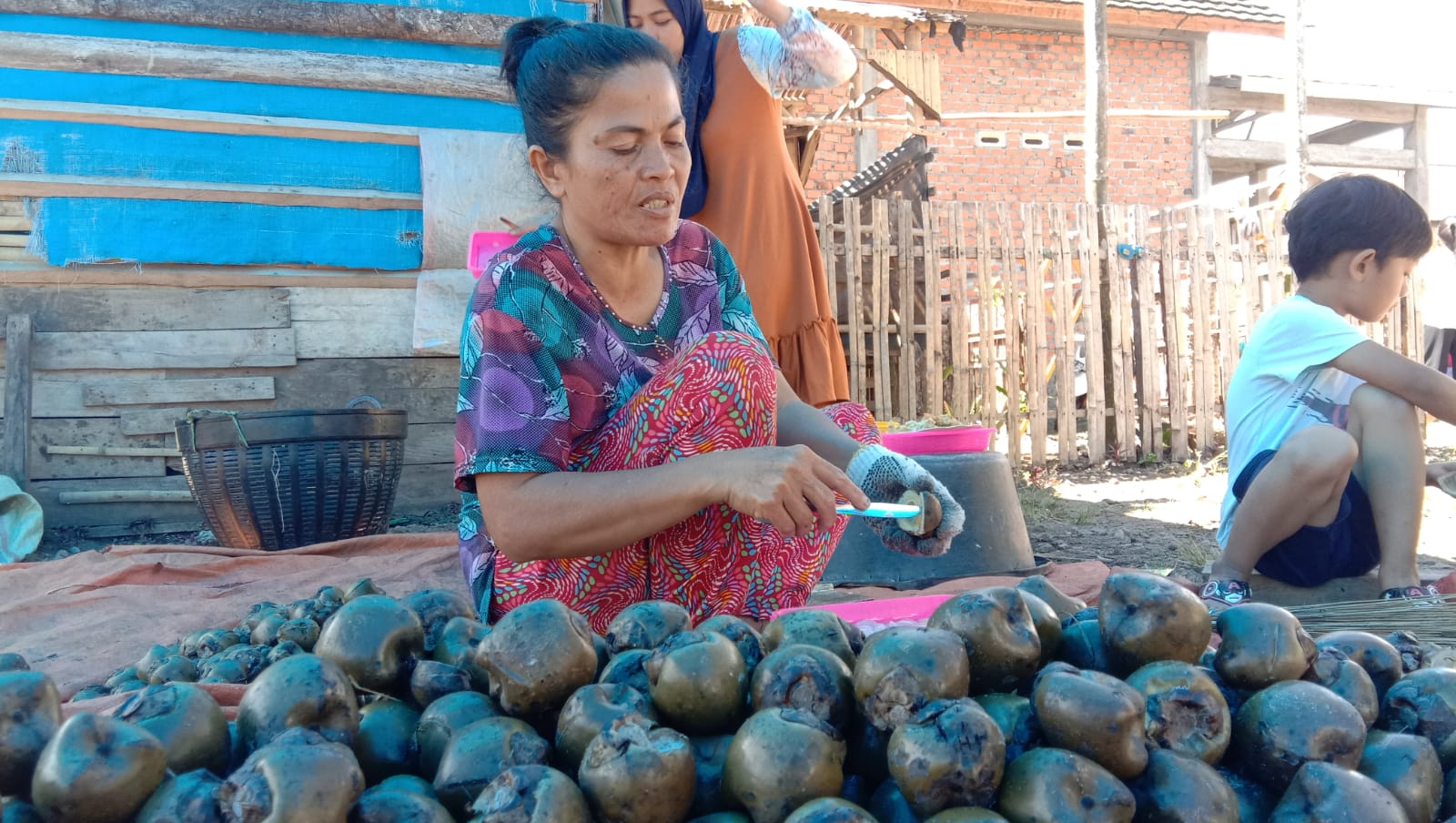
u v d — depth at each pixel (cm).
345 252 636
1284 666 131
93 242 596
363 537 476
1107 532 590
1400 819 112
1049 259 868
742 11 965
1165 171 1530
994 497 374
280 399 631
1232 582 325
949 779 110
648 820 112
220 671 194
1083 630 143
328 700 124
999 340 945
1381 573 329
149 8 596
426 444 656
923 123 1127
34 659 299
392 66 631
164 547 438
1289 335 349
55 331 598
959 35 1012
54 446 598
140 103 599
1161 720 122
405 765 130
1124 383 873
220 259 615
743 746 116
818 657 128
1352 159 1595
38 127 586
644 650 144
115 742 106
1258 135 1695
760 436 220
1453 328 949
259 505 484
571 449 230
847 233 816
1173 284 881
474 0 645
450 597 163
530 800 108
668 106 216
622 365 233
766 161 404
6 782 111
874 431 264
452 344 638
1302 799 115
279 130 618
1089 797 109
